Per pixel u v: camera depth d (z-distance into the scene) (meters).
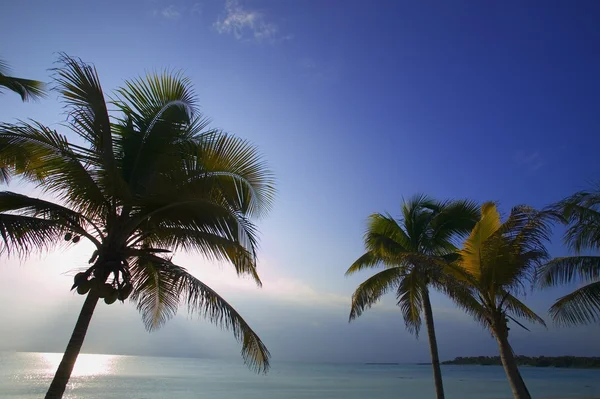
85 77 7.09
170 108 8.31
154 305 10.70
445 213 15.79
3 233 6.72
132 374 78.56
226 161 8.94
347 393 46.69
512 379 10.99
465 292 10.66
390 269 15.71
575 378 97.19
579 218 10.50
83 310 7.16
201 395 41.44
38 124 7.22
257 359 8.81
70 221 7.66
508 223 11.15
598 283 10.89
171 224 8.60
